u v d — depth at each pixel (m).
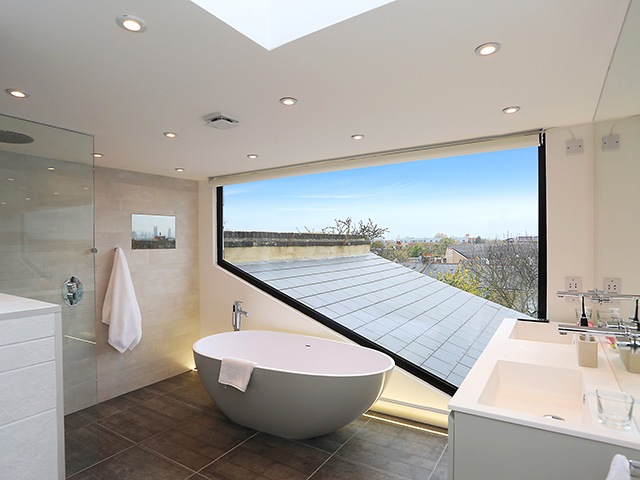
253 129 2.52
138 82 1.78
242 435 2.95
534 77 1.73
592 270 2.38
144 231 3.98
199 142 2.84
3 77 1.72
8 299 1.80
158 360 4.10
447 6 1.20
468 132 2.61
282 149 3.06
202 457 2.64
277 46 1.45
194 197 4.52
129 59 1.55
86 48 1.46
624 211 1.48
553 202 2.49
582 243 2.41
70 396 2.57
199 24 1.29
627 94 1.24
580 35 1.37
